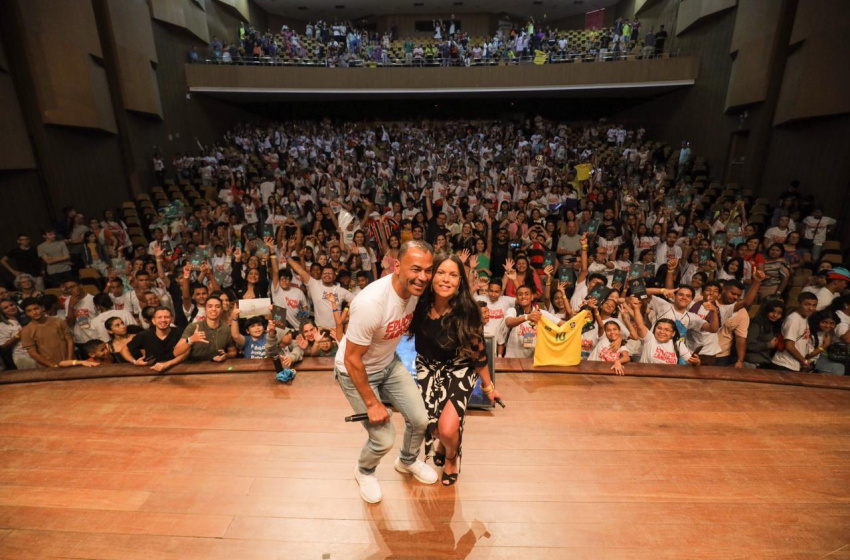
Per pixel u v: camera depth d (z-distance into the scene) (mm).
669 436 2557
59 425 2645
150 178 10914
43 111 7512
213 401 2910
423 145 15148
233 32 16156
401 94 14672
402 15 19953
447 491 2143
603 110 18109
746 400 2930
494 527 1941
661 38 12961
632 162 12781
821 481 2207
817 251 7105
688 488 2160
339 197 10078
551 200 9781
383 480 2215
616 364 3283
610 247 6977
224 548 1834
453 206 9305
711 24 11703
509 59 14477
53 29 7746
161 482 2188
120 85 9742
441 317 1917
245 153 14242
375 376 1895
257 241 7102
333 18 20391
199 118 13688
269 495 2115
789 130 8906
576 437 2547
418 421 1920
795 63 8641
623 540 1873
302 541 1870
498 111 18844
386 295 1658
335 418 2725
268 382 3156
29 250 6590
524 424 2668
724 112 10969
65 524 1937
